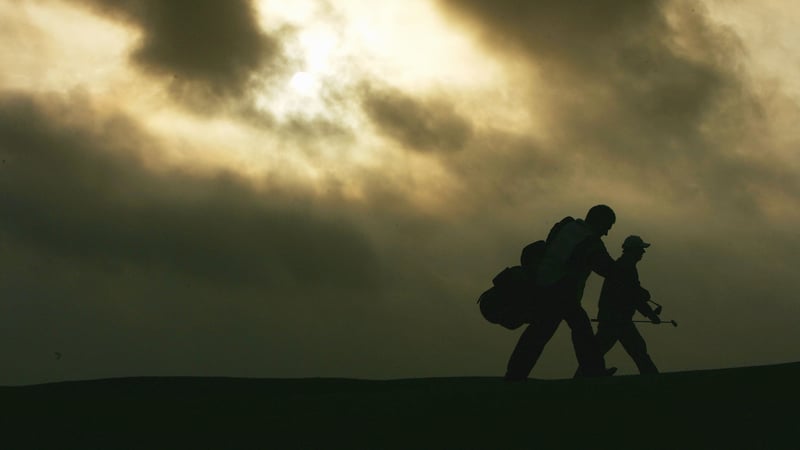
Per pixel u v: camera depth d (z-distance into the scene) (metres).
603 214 13.60
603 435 8.30
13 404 12.22
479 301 13.19
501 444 8.27
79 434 9.79
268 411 10.27
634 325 16.00
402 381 16.16
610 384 10.09
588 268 12.98
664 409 8.89
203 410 10.64
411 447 8.40
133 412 10.89
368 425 9.18
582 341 12.88
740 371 10.19
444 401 9.85
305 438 8.94
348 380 16.72
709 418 8.48
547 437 8.38
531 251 13.20
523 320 12.96
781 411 8.48
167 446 9.06
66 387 15.72
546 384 10.52
